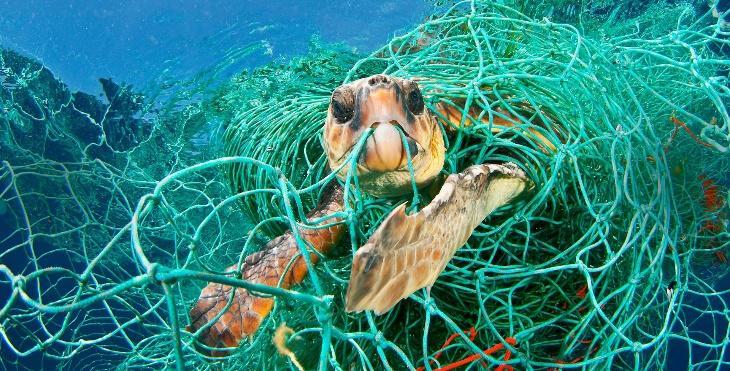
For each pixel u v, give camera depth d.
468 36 0.49
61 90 0.95
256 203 0.58
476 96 0.46
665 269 0.55
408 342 0.43
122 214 0.78
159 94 0.95
